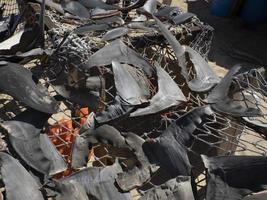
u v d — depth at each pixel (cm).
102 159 163
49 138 149
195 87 170
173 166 138
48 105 150
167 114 162
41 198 125
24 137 139
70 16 243
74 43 183
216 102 158
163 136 144
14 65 159
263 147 155
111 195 131
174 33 234
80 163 142
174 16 252
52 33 202
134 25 228
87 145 145
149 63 170
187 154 139
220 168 129
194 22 252
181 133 144
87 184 132
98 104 160
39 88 155
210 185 126
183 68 180
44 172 132
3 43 212
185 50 188
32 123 144
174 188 129
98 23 224
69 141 164
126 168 140
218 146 154
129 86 157
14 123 142
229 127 151
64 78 167
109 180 133
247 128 155
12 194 124
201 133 145
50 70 172
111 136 147
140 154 142
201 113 149
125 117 150
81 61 174
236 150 156
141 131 160
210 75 179
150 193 130
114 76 158
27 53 169
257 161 129
